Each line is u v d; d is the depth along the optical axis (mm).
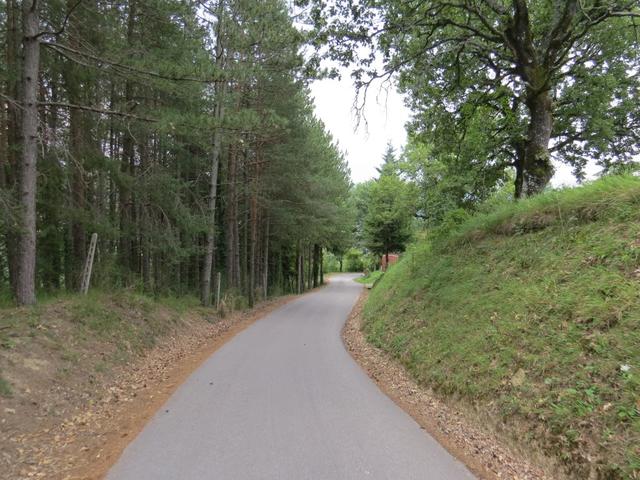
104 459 4855
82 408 6562
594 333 5410
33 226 9453
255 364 9695
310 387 7844
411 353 9219
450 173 17641
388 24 11625
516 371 6012
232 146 19781
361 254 89188
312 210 26219
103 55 10242
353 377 8711
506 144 15883
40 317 8742
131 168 15953
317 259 50438
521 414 5320
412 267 14422
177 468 4527
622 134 16297
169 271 19562
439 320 9336
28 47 9336
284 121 13258
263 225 30281
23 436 5309
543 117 11617
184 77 10359
